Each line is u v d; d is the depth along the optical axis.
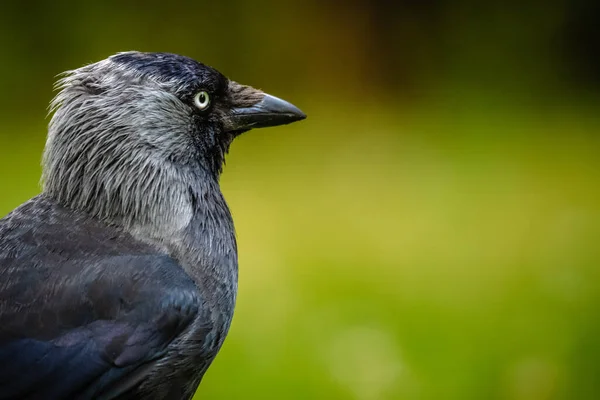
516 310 11.84
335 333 11.05
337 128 22.86
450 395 9.97
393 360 10.40
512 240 14.89
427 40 26.02
